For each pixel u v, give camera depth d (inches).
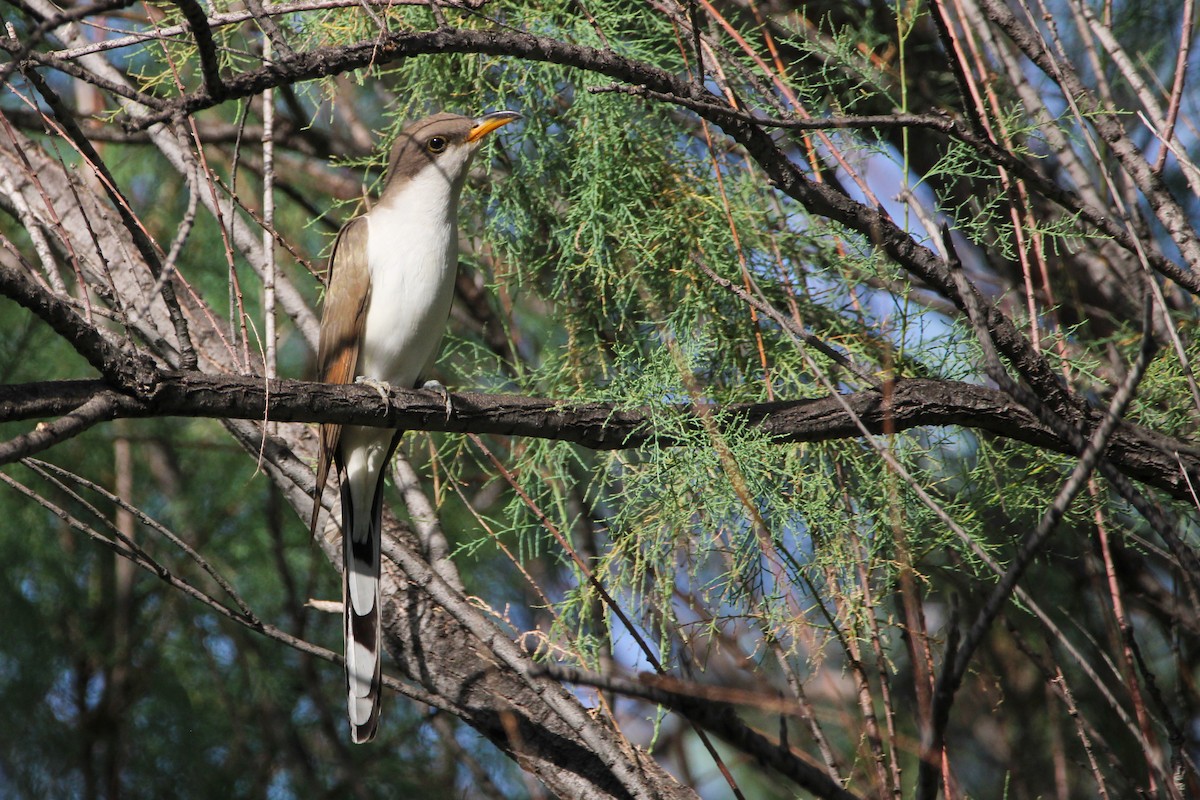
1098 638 395.5
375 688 315.9
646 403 295.1
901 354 321.1
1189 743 302.0
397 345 347.9
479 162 371.2
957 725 405.7
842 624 300.7
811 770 182.1
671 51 371.2
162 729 453.1
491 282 401.1
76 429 229.9
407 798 445.4
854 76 348.2
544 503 377.7
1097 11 394.9
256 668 458.3
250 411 257.0
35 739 445.7
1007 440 331.3
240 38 424.8
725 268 337.7
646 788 287.3
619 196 344.8
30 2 263.7
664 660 302.0
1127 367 350.0
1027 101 324.8
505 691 332.2
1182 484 295.9
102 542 267.0
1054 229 319.0
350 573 327.0
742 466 283.6
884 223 291.1
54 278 245.0
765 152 280.4
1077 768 382.9
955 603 196.7
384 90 418.3
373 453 330.0
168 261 195.5
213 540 471.8
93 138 416.8
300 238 482.3
